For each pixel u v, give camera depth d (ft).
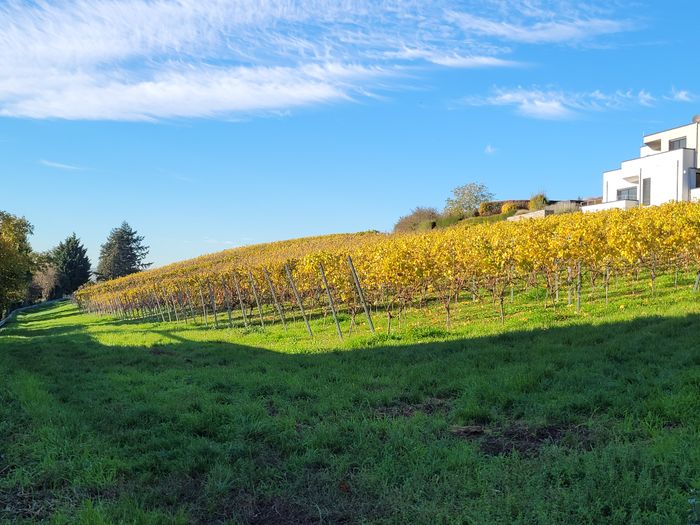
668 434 16.49
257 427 20.01
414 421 20.01
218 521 13.67
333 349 38.65
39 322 127.03
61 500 14.71
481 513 12.68
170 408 23.17
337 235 171.94
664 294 44.57
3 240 124.16
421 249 52.31
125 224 335.88
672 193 113.50
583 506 12.71
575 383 23.04
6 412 21.61
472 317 47.11
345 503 14.14
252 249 178.91
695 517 11.88
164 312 100.48
